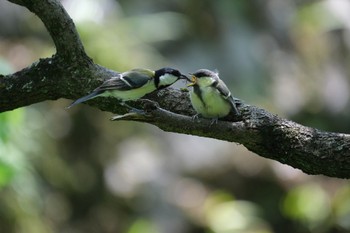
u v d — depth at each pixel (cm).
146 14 1540
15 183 1035
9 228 1024
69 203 1205
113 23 1331
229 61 1602
